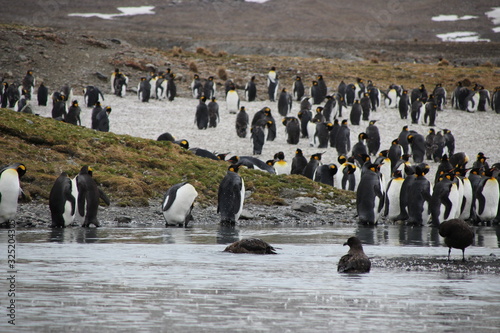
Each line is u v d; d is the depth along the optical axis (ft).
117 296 41.34
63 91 234.99
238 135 197.98
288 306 39.06
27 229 84.43
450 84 317.42
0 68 272.51
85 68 290.15
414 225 101.50
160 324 34.17
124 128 196.95
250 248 64.13
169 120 215.51
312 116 215.10
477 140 205.36
